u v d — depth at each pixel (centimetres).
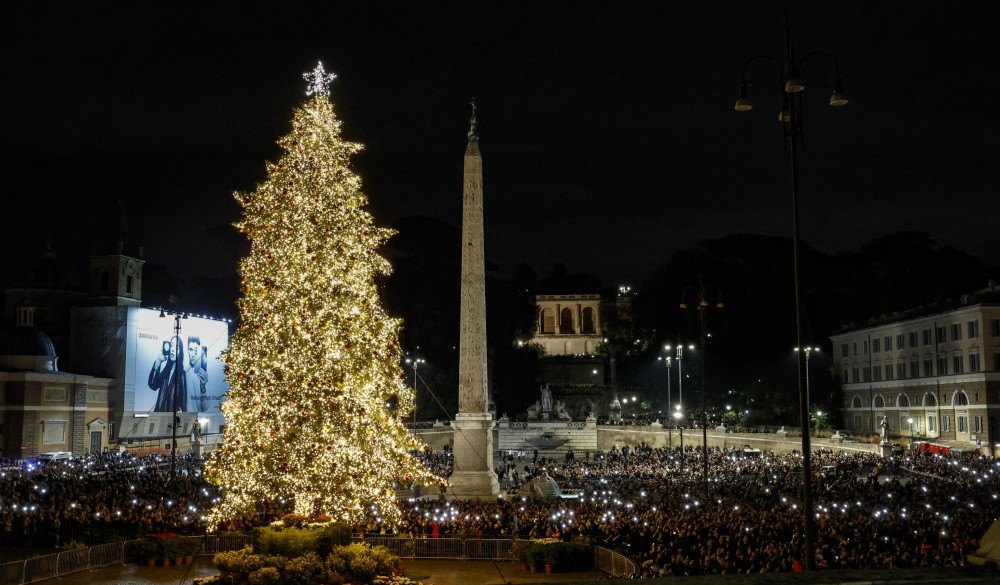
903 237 12675
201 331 10500
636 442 9775
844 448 7644
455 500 4484
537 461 8744
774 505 3806
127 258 9656
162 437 9606
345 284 3075
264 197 3127
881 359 9994
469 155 5234
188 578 2828
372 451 3091
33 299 10394
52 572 2814
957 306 8512
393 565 2728
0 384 8138
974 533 2794
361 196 3222
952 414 8456
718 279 13325
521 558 3019
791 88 2192
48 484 4741
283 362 2969
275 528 2809
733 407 11512
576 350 15825
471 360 5125
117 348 9388
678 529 2962
